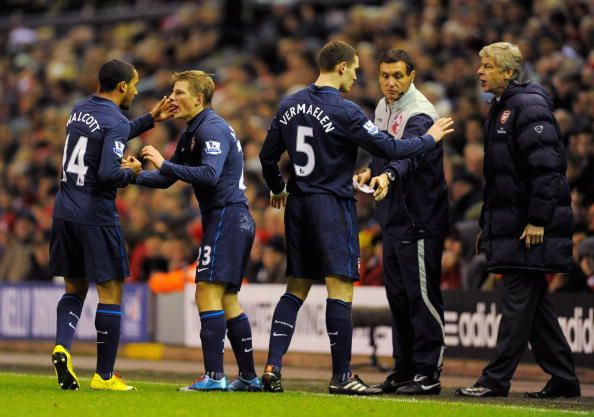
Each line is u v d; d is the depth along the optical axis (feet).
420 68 181.16
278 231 152.87
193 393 92.07
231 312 96.27
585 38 161.38
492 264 96.37
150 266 164.66
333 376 94.58
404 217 97.19
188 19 260.83
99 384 95.71
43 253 176.45
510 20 180.34
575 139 133.08
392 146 91.56
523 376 122.01
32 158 226.38
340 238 92.79
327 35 224.94
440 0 203.00
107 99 95.35
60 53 277.64
